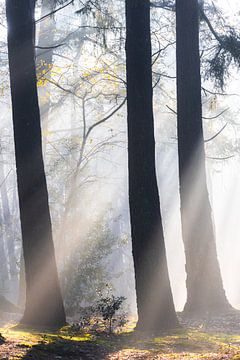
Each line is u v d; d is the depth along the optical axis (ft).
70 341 33.32
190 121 55.31
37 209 44.11
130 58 42.65
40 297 43.93
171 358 29.68
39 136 44.47
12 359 26.55
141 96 42.34
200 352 32.73
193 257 55.31
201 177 55.42
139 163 42.19
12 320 49.52
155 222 42.16
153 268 41.96
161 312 41.93
